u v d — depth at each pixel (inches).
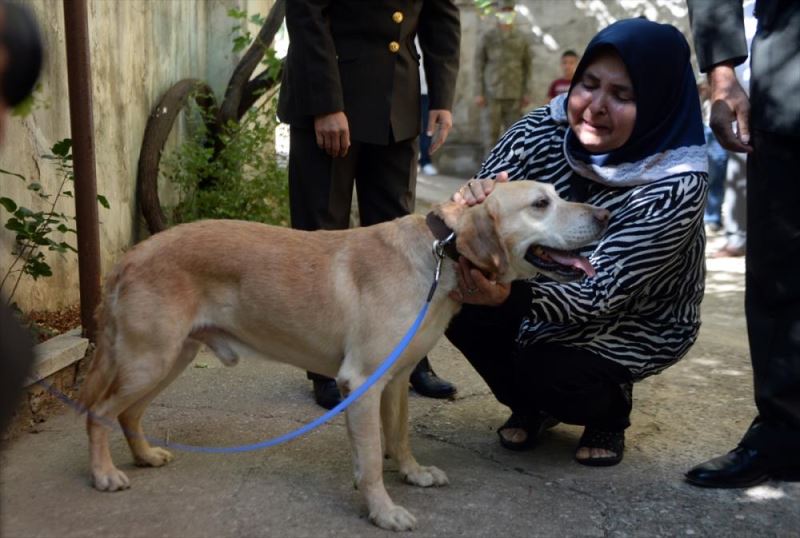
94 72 191.3
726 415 145.6
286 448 128.9
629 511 109.1
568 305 112.7
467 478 119.4
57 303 177.2
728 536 103.0
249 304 114.1
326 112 140.0
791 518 107.7
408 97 150.9
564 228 107.3
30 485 113.4
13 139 160.1
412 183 156.6
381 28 146.2
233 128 239.1
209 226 117.5
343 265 111.9
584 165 120.8
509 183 110.7
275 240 116.4
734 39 114.1
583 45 483.5
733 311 239.6
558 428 141.1
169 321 111.7
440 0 156.3
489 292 108.3
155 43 226.8
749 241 117.3
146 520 104.2
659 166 116.7
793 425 114.7
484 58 464.1
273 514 106.8
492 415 145.3
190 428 135.4
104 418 112.3
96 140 193.0
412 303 108.1
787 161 110.8
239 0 262.2
